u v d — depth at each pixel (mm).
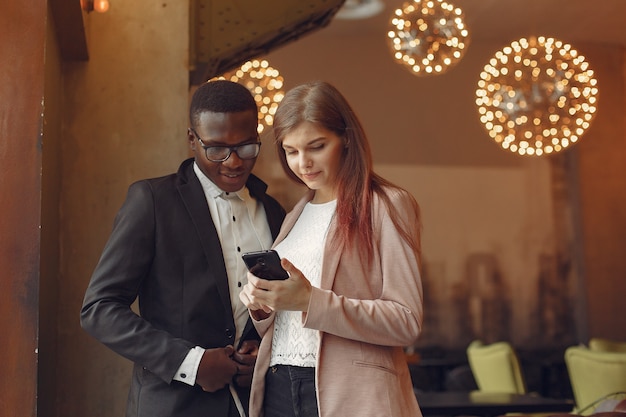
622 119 11617
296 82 10961
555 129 7078
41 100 2336
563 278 11250
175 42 3814
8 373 2215
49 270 3062
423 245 10984
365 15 10461
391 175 11031
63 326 3553
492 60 7078
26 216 2277
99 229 3635
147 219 2451
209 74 4410
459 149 11211
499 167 11266
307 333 2164
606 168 11500
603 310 11227
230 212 2613
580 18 10680
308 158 2193
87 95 3699
